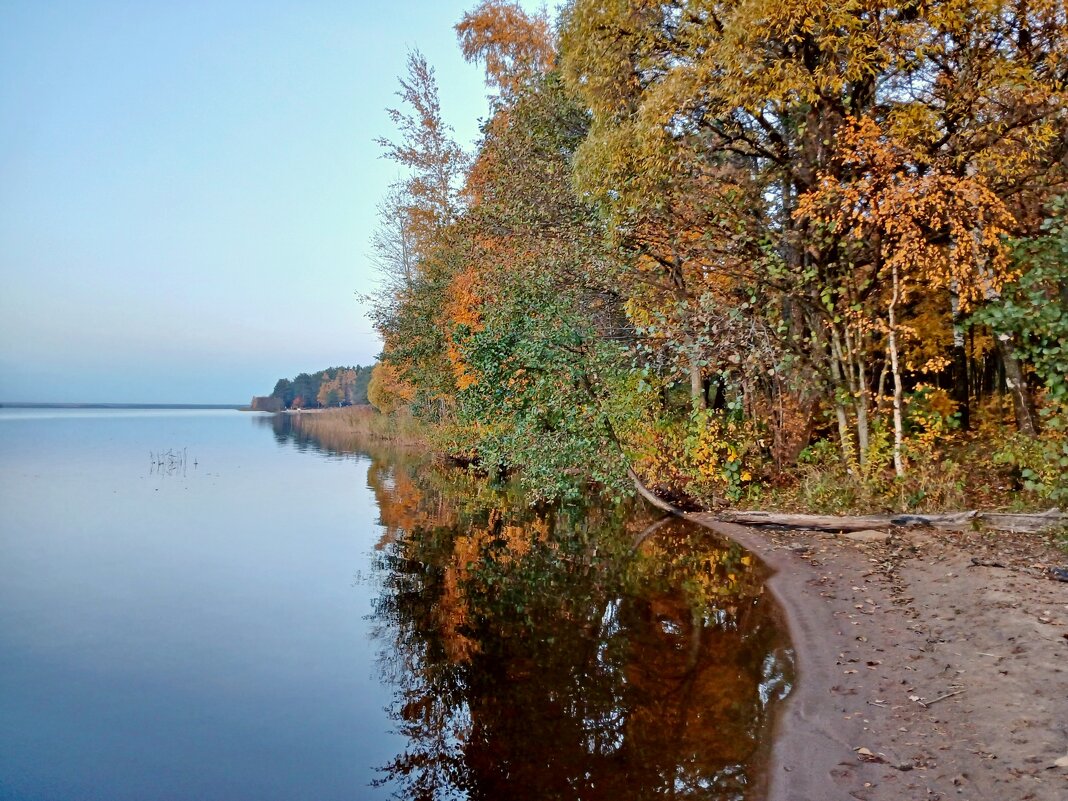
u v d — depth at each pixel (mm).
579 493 14133
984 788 3410
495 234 16812
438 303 22875
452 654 6227
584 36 12070
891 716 4305
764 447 12758
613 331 15016
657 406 13625
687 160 11352
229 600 8062
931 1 9102
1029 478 8711
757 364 11430
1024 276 7965
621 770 4082
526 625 6883
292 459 27719
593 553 9930
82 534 12031
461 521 12984
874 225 9695
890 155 9117
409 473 21859
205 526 12766
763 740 4262
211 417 112375
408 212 25094
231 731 4910
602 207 12672
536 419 12211
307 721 5055
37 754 4578
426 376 24688
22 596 8234
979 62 9391
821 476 10906
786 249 11922
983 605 5723
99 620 7363
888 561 7609
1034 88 8867
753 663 5477
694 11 10500
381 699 5410
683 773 3986
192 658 6277
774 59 9930
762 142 12234
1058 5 8852
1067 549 6711
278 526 12719
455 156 23156
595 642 6277
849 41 9117
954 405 12727
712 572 8352
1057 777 3357
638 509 12922
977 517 8180
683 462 12562
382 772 4324
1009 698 4215
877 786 3594
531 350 11891
